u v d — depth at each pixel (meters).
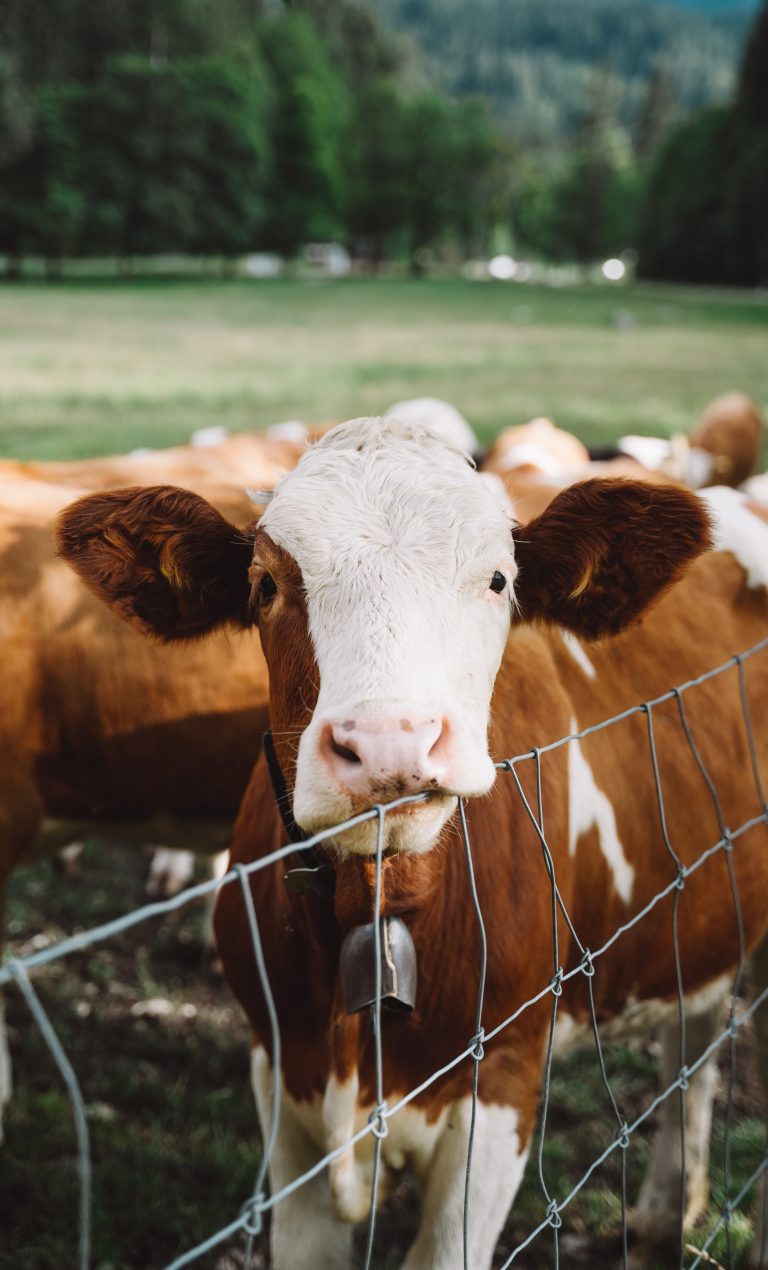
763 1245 3.54
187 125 60.88
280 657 2.23
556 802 2.88
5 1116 3.98
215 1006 4.73
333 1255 2.78
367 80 106.75
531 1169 3.88
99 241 59.75
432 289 61.44
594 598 2.69
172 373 19.59
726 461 8.48
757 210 67.69
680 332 34.56
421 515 2.24
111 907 5.35
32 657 3.67
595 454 7.09
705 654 3.43
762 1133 4.14
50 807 3.86
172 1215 3.64
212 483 4.39
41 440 11.81
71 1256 3.47
